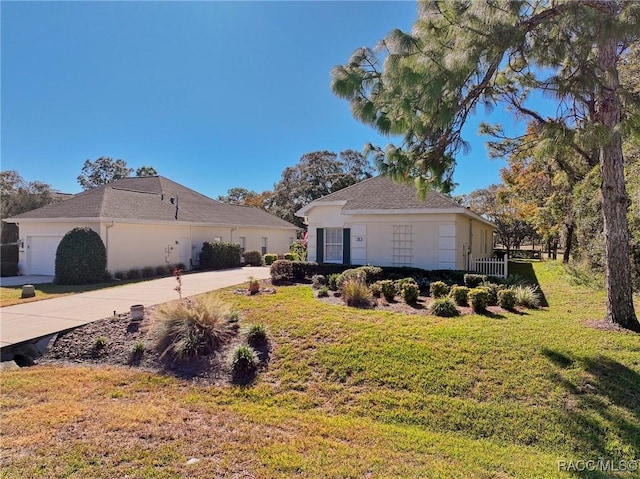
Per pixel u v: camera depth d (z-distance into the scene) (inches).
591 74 189.2
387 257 536.4
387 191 573.3
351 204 555.8
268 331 283.3
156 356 263.9
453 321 290.4
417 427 175.6
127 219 679.1
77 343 291.4
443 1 193.2
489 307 345.4
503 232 1421.0
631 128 197.8
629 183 394.9
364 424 176.6
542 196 868.6
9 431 158.4
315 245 611.2
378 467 135.6
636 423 167.5
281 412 189.5
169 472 128.0
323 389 211.6
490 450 155.6
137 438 153.9
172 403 198.8
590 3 175.5
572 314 317.1
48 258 706.2
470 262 562.9
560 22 182.5
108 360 267.9
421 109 205.9
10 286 574.2
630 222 399.2
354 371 224.1
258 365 240.7
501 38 183.8
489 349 234.4
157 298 436.5
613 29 165.5
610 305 276.2
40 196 1066.1
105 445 146.7
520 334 253.8
